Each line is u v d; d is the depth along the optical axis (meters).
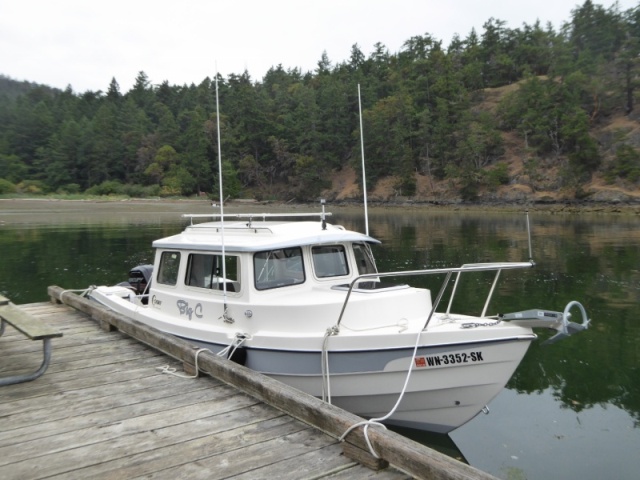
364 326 6.01
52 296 10.15
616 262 20.23
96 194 96.75
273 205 86.06
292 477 3.64
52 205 68.62
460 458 6.01
